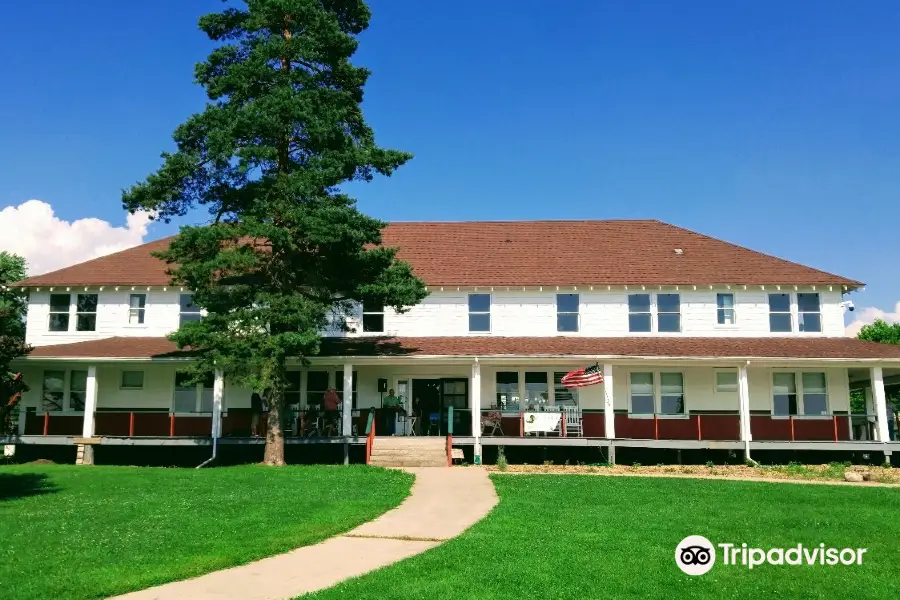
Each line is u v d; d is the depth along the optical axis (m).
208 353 23.53
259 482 19.92
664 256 33.47
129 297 31.72
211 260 23.27
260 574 10.85
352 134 26.61
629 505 16.80
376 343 29.58
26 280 31.88
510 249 34.53
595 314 31.31
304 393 30.58
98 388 30.52
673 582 10.66
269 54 24.17
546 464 26.42
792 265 32.31
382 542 13.01
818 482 22.31
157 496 17.38
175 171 24.00
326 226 23.11
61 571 10.58
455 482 20.34
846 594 10.43
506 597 9.79
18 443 27.77
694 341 30.09
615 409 30.17
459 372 30.62
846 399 29.81
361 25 27.11
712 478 22.61
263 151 23.00
